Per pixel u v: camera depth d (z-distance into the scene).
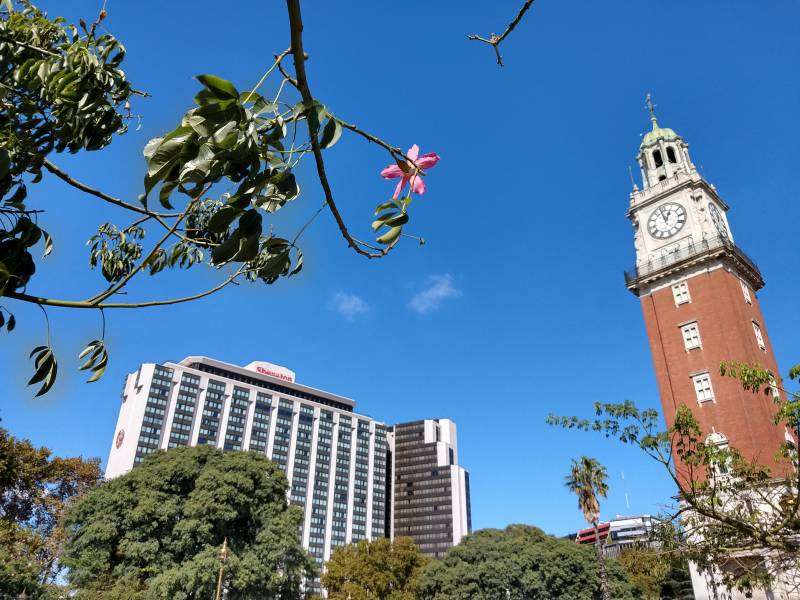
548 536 57.59
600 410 12.95
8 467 34.78
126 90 3.21
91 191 2.77
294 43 1.93
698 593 32.12
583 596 49.41
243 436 145.88
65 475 44.28
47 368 2.51
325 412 167.25
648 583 58.94
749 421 38.22
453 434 196.75
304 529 148.50
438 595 52.72
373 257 2.57
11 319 2.44
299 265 2.81
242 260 2.04
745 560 14.52
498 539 58.31
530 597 50.66
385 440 182.25
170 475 38.66
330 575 54.78
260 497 40.31
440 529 172.12
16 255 2.39
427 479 181.88
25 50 3.09
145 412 131.50
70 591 31.88
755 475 13.37
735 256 44.31
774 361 44.25
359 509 163.12
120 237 4.04
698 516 13.98
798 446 12.74
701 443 12.89
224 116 1.83
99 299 2.49
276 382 165.38
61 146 2.98
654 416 12.81
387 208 2.63
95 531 34.16
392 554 57.41
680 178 48.56
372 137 2.47
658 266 46.41
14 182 2.68
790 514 12.15
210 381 145.38
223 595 34.56
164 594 31.02
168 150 1.83
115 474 126.31
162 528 36.56
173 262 3.91
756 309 46.09
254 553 35.84
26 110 2.89
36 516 40.84
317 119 2.09
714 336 42.12
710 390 40.91
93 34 3.21
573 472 45.94
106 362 2.64
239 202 1.97
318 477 157.50
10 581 26.75
